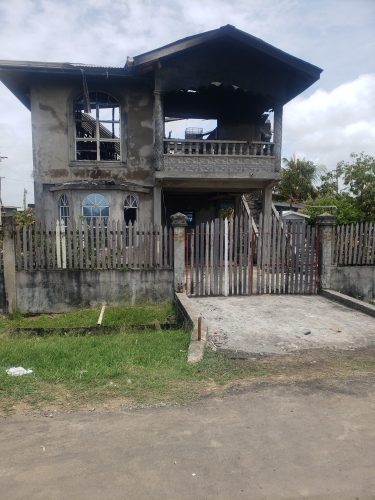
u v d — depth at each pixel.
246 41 12.53
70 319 9.20
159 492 2.77
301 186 29.30
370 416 3.86
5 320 9.37
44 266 9.80
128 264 10.03
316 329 7.15
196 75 12.89
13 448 3.30
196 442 3.38
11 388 4.43
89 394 4.32
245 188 14.42
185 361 5.35
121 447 3.31
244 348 6.08
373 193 18.81
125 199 13.62
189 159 13.14
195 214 19.16
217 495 2.74
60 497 2.72
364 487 2.83
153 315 9.39
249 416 3.85
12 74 12.82
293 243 10.25
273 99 13.54
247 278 10.20
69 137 13.49
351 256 10.41
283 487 2.82
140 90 13.80
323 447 3.31
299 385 4.61
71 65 12.65
